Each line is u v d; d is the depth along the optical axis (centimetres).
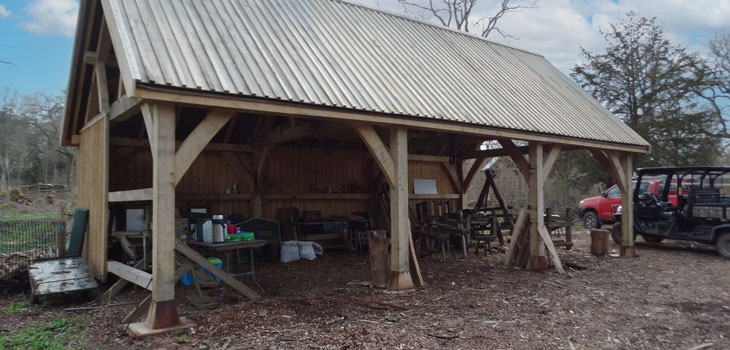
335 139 1073
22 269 707
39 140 3009
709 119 1811
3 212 1981
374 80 685
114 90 783
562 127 852
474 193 1895
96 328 485
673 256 1001
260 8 745
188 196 899
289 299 578
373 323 478
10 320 530
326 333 444
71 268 666
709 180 1062
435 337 438
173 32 561
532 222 831
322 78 618
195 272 567
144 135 851
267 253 938
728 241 970
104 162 675
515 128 753
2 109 2972
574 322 498
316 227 1046
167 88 452
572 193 1983
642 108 1825
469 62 965
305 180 1066
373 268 670
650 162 1809
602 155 975
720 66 2264
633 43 1855
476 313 525
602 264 893
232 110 507
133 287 672
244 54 587
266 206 1009
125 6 558
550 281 722
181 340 424
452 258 961
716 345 434
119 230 754
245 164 984
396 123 625
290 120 925
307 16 804
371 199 1150
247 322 479
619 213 1193
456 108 719
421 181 1224
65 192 2562
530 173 838
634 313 539
